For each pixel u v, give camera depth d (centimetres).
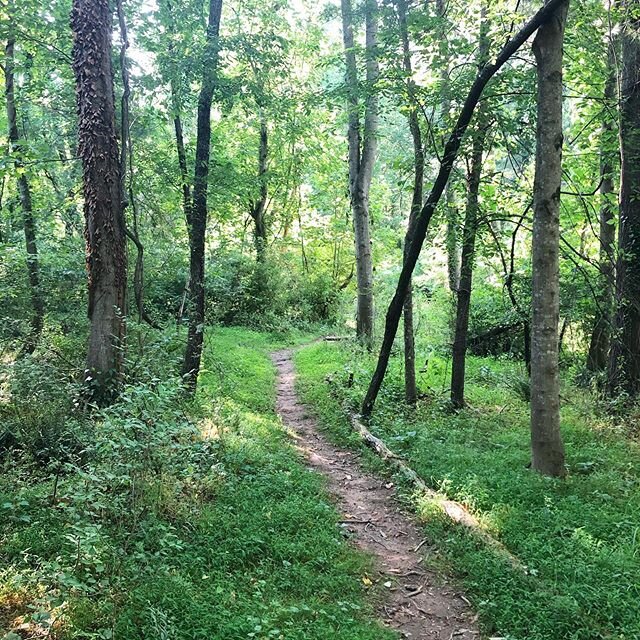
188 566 500
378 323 1967
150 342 1005
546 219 699
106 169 852
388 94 965
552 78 685
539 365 711
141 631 402
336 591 495
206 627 407
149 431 571
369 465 838
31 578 442
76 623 402
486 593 493
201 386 1155
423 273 2267
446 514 632
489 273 1631
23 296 1173
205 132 1084
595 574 486
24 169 1117
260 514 613
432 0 999
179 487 630
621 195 966
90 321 854
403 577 538
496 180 998
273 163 2567
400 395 1208
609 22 889
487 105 901
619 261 971
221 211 1641
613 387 979
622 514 597
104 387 832
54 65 1209
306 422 1109
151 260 1507
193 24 1123
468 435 903
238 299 2378
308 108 1230
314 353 1800
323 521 626
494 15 867
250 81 1085
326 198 2880
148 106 1259
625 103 946
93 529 450
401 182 1070
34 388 778
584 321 1332
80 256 1277
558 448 711
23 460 679
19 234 1327
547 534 561
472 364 1577
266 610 444
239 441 837
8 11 1068
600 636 418
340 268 3038
